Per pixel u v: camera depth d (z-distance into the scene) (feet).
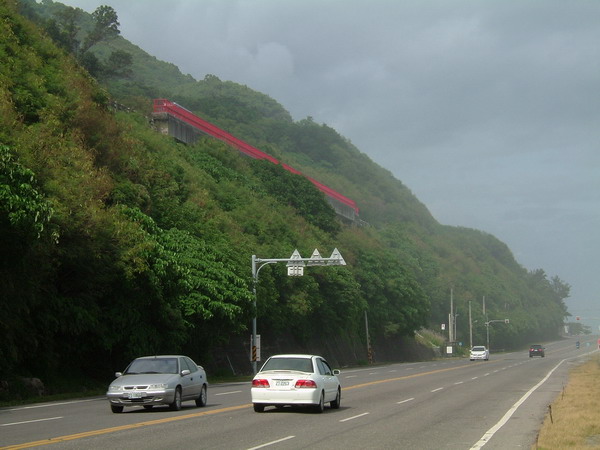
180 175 171.32
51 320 102.78
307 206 268.41
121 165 142.31
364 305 254.27
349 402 82.99
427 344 374.43
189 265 135.74
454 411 71.92
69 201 103.19
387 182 599.57
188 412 68.44
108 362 124.06
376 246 311.47
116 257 111.96
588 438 50.93
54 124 119.96
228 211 199.52
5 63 124.67
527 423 61.05
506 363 242.37
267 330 201.67
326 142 566.77
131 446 44.68
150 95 394.73
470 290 517.14
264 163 264.31
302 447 45.06
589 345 606.14
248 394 96.32
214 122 444.14
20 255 88.33
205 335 142.51
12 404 82.99
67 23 322.96
